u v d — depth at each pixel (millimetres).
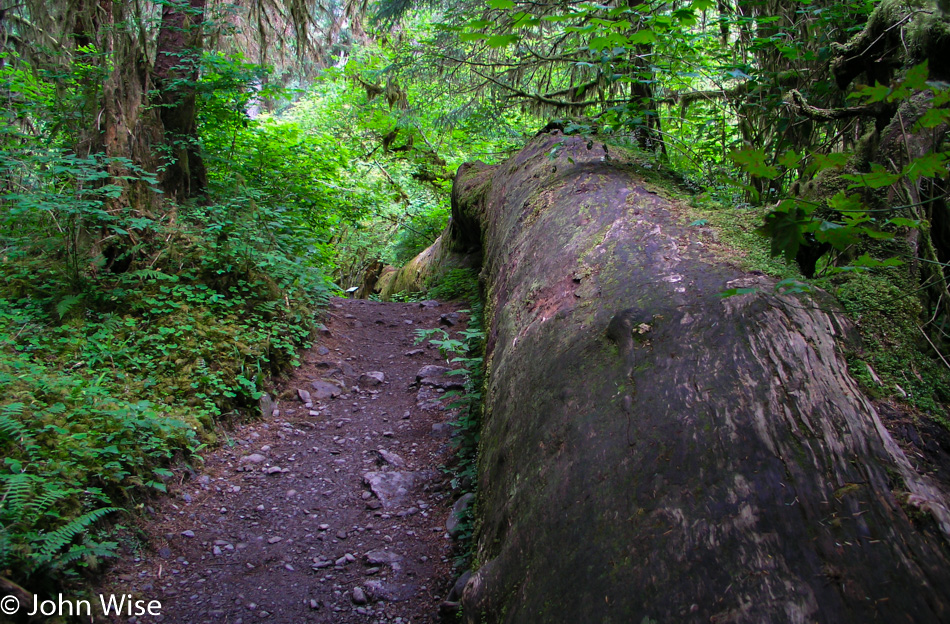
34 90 6328
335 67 12531
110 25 5578
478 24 1947
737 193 3986
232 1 8055
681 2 5215
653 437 1919
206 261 5348
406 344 6391
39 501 2533
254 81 7141
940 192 2428
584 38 5820
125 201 5309
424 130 13000
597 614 1615
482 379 4215
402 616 2604
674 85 6234
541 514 2082
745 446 1738
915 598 1319
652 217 3342
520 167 6270
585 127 4812
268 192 8211
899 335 2174
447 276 8789
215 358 4512
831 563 1418
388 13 8586
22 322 4285
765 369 1955
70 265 4848
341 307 7328
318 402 4852
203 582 2775
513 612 1929
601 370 2346
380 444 4195
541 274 3578
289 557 3002
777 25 4570
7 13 7891
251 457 3904
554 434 2305
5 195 4445
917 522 1479
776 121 4473
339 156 10312
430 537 3145
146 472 3289
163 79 6418
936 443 1790
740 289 1791
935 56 2551
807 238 2504
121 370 4070
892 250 2488
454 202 8992
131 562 2793
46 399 3367
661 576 1563
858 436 1725
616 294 2717
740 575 1463
